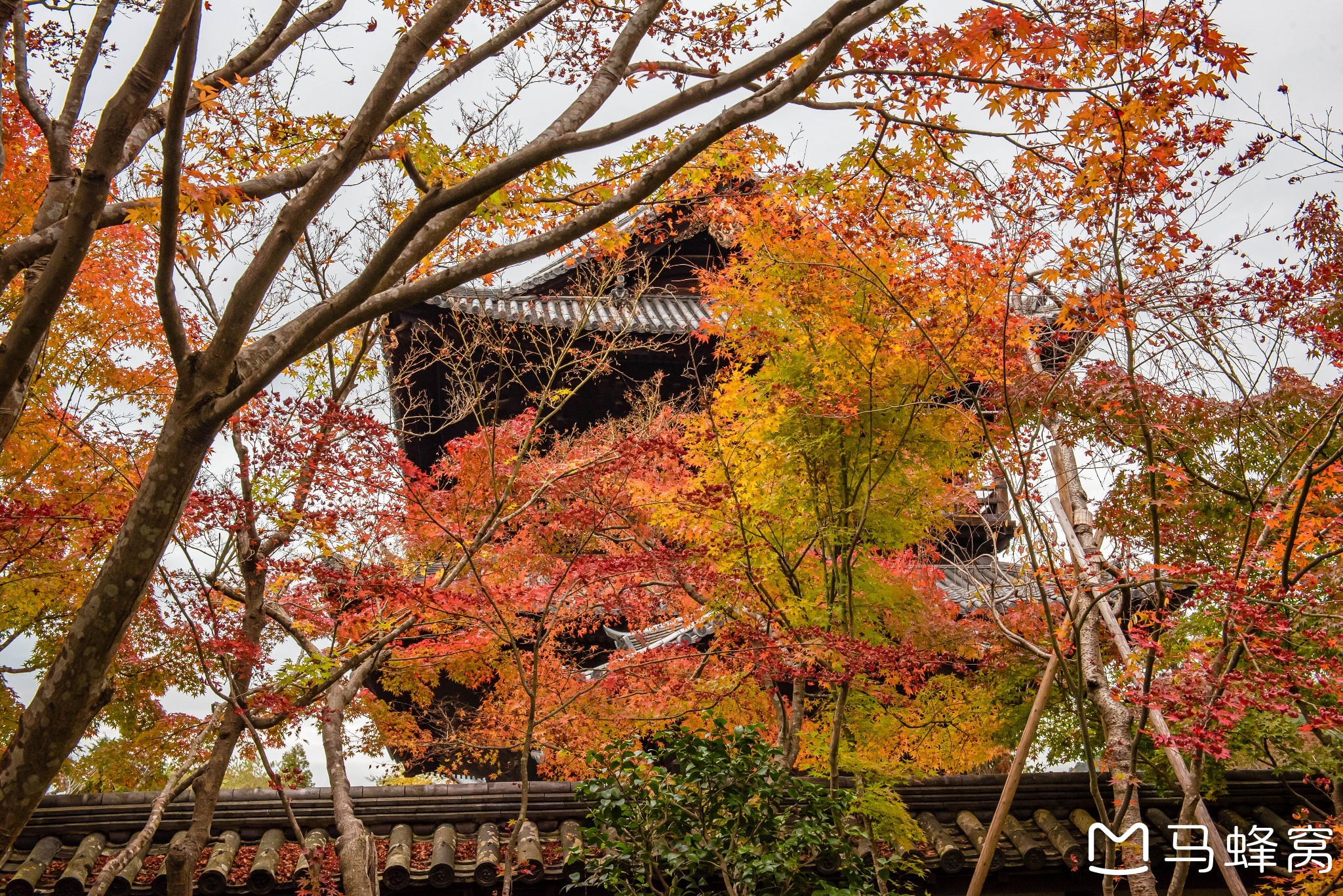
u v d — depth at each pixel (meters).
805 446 8.95
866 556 9.48
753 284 8.98
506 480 8.87
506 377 16.50
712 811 7.20
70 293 8.70
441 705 12.74
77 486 8.87
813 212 7.98
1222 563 9.24
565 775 11.02
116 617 4.34
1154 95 5.61
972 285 7.66
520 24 6.02
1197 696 6.02
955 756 10.55
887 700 9.93
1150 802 9.62
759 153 7.18
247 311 4.46
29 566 8.78
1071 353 7.86
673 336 16.47
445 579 7.99
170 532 4.45
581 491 8.34
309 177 5.80
